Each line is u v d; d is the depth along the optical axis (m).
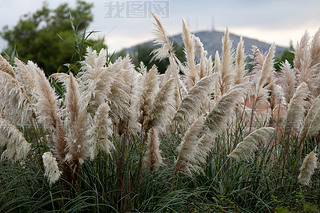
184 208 4.66
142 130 4.51
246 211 4.87
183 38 5.99
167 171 5.04
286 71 5.88
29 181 4.77
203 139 4.73
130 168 4.62
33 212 4.32
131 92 4.41
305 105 5.50
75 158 4.07
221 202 4.71
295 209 4.75
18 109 4.42
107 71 3.93
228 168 5.19
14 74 4.48
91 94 4.01
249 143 4.63
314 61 6.01
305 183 4.77
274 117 6.53
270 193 5.17
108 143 4.07
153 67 4.33
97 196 4.09
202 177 5.29
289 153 5.43
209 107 5.99
